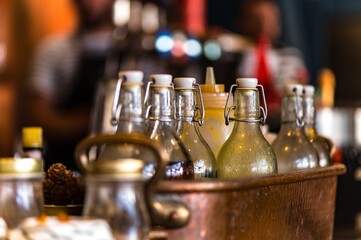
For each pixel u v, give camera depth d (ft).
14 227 2.63
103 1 12.89
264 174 3.58
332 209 4.37
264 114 3.79
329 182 4.29
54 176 3.41
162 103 3.35
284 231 3.65
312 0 15.99
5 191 2.64
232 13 14.48
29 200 2.66
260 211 3.37
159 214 2.80
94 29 13.00
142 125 3.10
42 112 13.35
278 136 4.35
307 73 15.42
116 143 2.79
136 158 2.92
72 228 2.37
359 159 9.34
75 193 3.40
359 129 11.62
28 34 13.39
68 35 13.16
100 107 7.95
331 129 11.52
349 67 16.90
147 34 12.58
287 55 15.07
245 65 13.21
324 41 16.30
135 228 2.56
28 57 13.41
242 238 3.22
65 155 13.34
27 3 13.35
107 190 2.54
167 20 13.14
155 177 2.77
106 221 2.54
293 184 3.74
